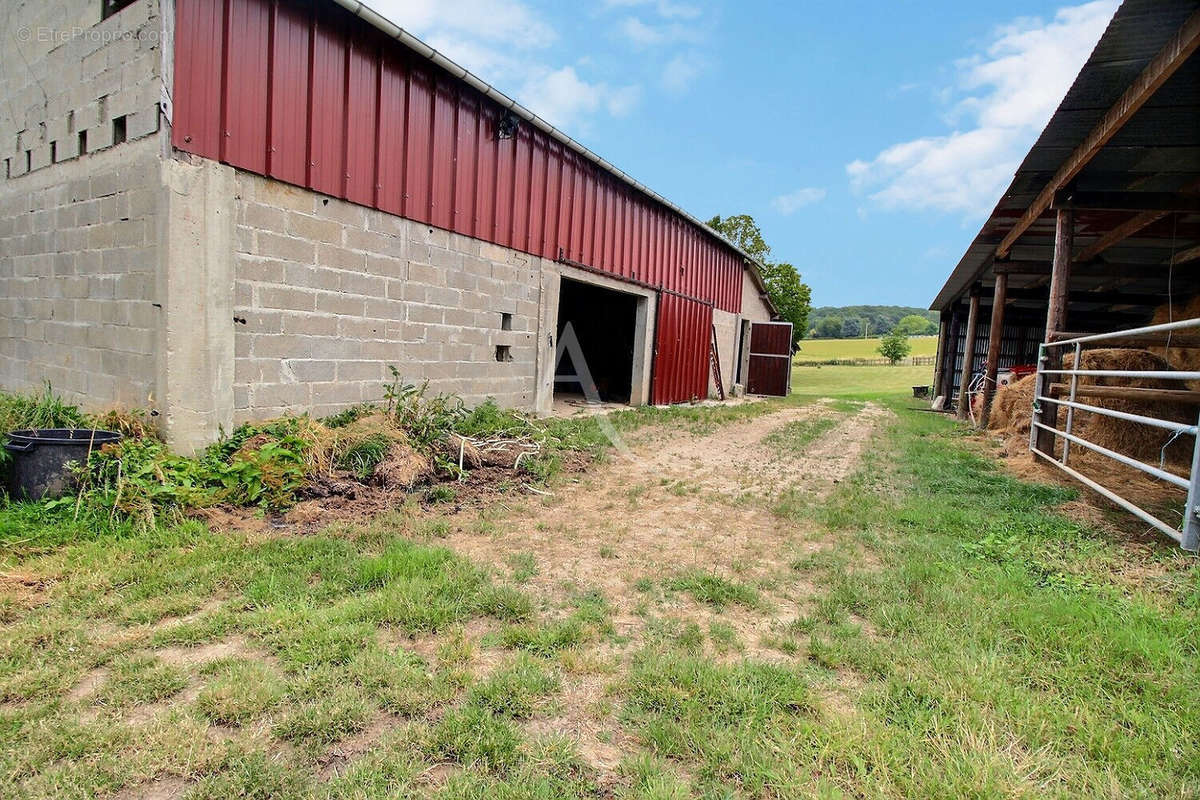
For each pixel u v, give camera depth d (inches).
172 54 156.9
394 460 177.6
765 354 739.4
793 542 144.9
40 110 197.3
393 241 226.7
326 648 85.3
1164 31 151.0
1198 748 68.3
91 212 178.9
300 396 195.0
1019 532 148.9
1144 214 268.8
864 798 61.3
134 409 166.1
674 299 490.9
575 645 91.0
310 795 59.5
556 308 337.7
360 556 120.6
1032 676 83.3
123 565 110.8
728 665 85.8
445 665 83.1
